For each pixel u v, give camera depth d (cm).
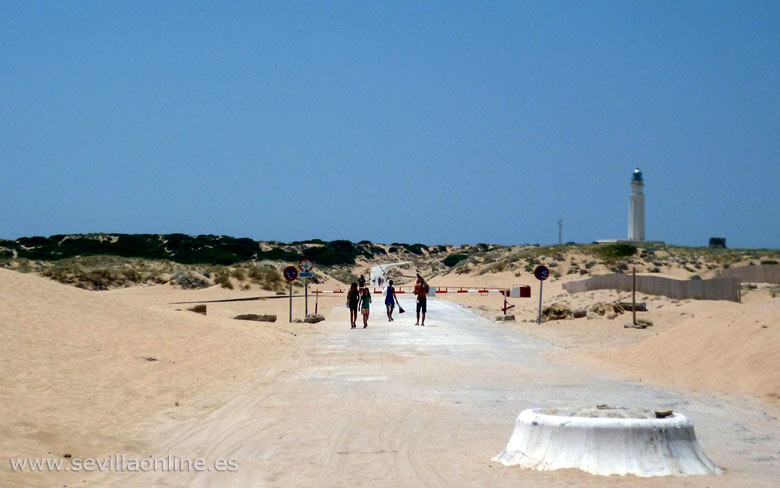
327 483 877
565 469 905
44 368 1501
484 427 1202
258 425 1207
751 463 975
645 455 898
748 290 4072
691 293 4022
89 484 859
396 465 962
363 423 1228
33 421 1091
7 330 1756
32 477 850
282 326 3114
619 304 3666
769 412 1334
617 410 982
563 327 3200
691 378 1703
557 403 1416
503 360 2089
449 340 2641
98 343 1867
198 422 1223
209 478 903
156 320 2408
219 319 3022
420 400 1444
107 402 1299
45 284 2358
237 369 1820
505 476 893
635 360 1994
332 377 1742
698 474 888
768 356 1644
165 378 1584
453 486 856
